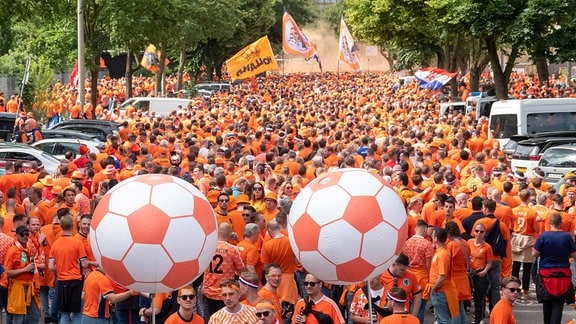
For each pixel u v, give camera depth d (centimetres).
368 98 5356
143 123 2998
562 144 2595
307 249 916
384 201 911
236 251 1223
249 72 4241
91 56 4022
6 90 5269
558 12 3784
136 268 863
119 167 2195
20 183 1834
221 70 10219
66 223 1283
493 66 4062
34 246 1358
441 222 1499
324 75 11800
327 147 2172
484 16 3866
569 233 1416
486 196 1661
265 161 2152
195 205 881
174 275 870
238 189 1669
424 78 4588
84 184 1875
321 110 3981
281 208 1439
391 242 909
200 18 6656
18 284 1301
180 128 2942
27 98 4656
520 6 3872
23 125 2922
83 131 3209
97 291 1187
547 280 1339
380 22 5406
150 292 880
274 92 6719
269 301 971
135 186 881
